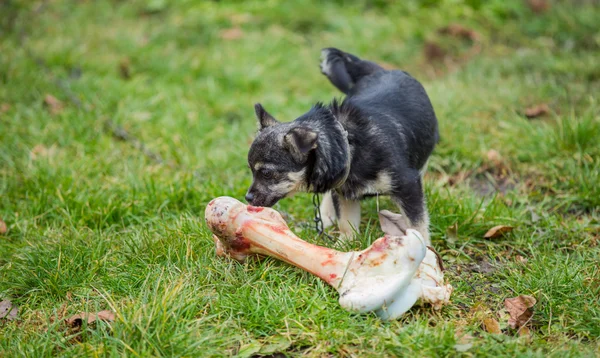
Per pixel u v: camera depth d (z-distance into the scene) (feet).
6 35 11.18
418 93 7.24
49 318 6.21
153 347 5.82
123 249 6.81
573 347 5.88
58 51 10.34
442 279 6.21
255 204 6.58
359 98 7.01
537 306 6.27
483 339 5.98
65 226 7.25
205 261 6.51
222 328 5.98
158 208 7.45
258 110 6.86
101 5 12.82
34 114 8.73
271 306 6.12
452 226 6.97
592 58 10.16
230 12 12.35
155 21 12.21
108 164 8.00
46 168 7.84
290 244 6.22
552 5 12.51
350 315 6.05
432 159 8.08
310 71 10.44
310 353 5.88
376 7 12.94
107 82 9.46
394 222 6.82
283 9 12.35
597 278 6.45
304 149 6.32
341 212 6.93
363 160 6.59
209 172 7.99
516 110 8.85
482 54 10.97
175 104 9.14
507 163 8.04
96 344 5.92
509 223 7.15
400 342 5.86
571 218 7.32
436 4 12.84
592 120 8.25
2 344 6.01
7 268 6.69
